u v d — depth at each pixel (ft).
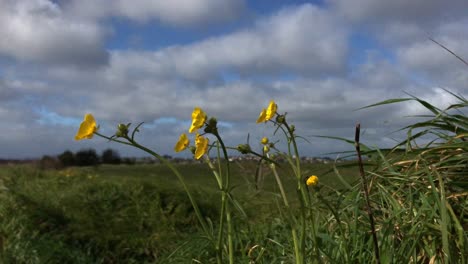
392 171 1.78
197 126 1.37
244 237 2.57
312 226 1.55
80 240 3.43
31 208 3.56
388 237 1.71
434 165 1.83
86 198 4.07
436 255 1.63
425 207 1.67
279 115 1.47
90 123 1.35
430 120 1.91
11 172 5.48
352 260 1.74
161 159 1.44
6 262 2.94
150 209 3.96
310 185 1.47
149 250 3.42
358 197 1.86
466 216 1.72
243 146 1.45
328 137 1.94
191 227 3.83
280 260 2.11
